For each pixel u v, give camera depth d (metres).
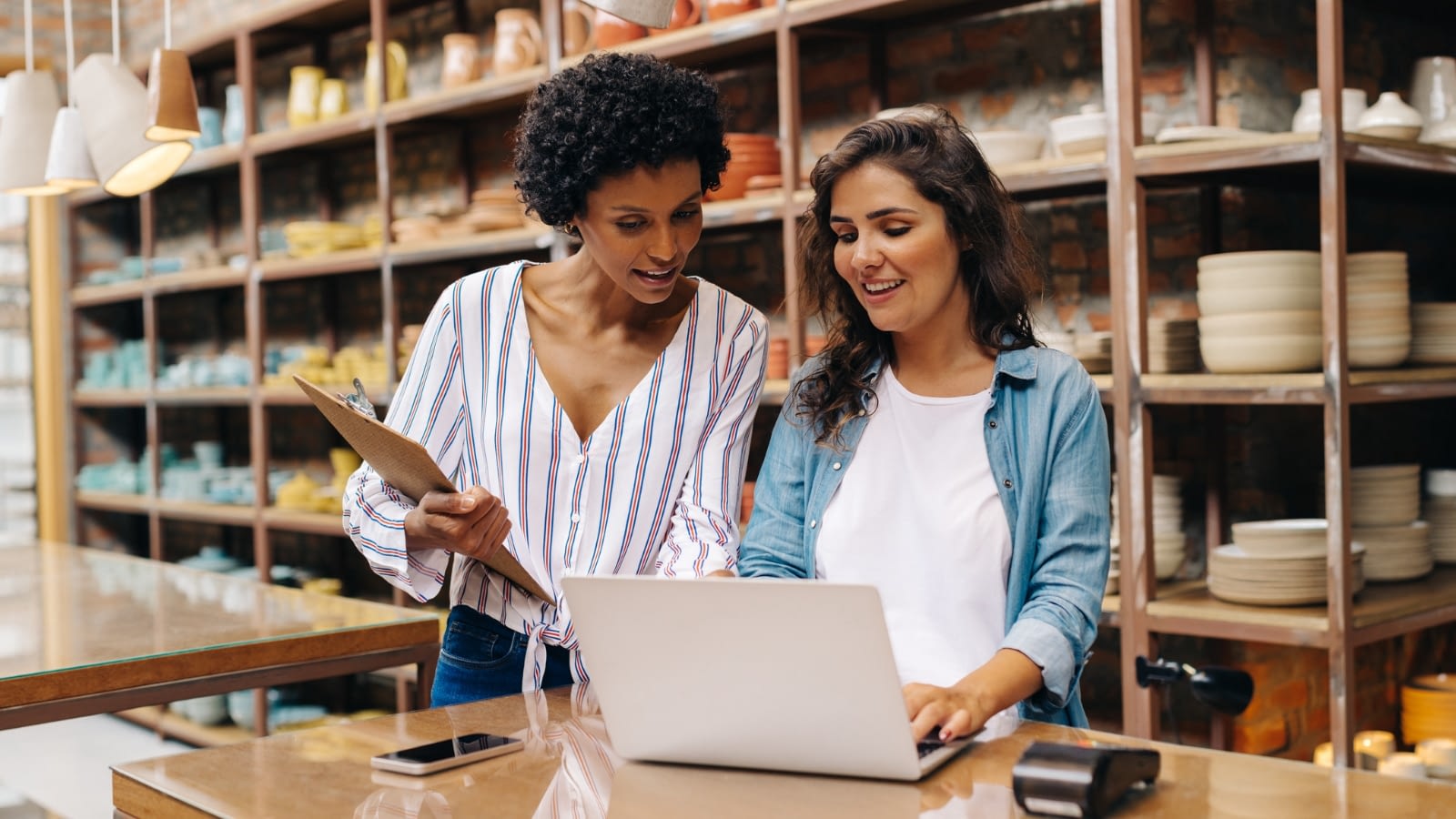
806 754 1.16
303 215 5.33
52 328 6.12
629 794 1.12
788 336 3.23
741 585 1.12
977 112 3.27
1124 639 2.68
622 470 1.71
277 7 4.80
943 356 1.65
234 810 1.10
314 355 4.66
